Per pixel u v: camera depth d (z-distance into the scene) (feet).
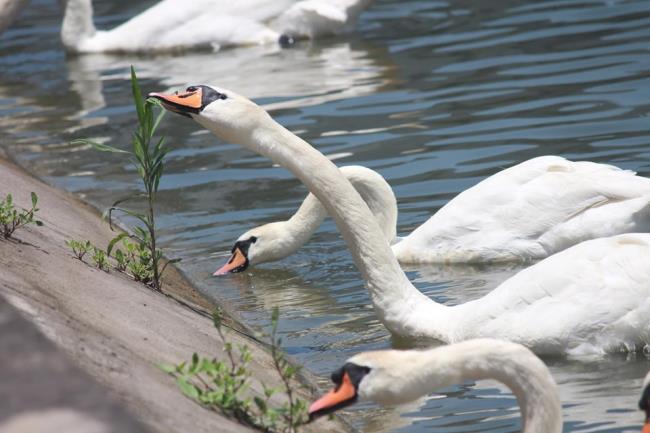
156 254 38.63
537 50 72.64
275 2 87.51
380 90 67.97
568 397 30.53
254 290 43.86
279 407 27.40
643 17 77.82
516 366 23.15
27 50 91.25
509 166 52.16
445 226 45.37
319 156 35.83
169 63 83.20
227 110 34.91
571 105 59.93
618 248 34.30
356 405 31.12
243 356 26.35
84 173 58.03
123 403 21.45
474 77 68.28
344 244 48.62
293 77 73.72
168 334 30.09
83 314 27.63
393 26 86.69
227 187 54.75
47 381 15.55
